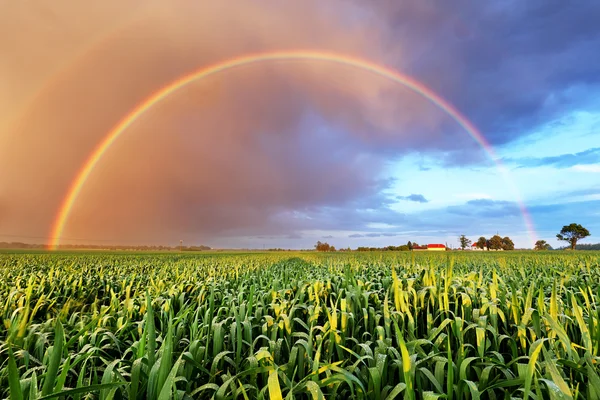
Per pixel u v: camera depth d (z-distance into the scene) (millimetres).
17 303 6395
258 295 5621
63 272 11648
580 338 3635
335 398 2691
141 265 17844
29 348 3662
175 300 5879
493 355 3367
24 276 9914
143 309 5168
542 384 2457
